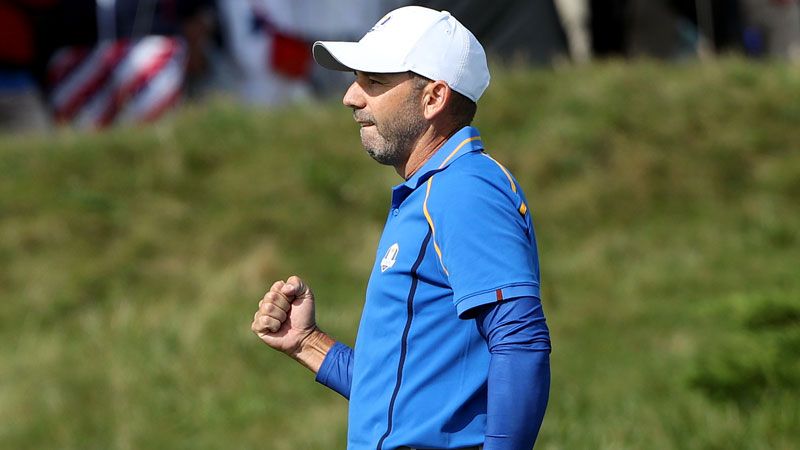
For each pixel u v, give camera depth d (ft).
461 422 31.78
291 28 150.92
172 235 106.52
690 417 69.62
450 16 33.60
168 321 92.32
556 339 88.53
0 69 140.87
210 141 119.85
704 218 108.58
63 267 101.40
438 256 31.60
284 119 125.08
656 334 87.81
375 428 32.45
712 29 174.91
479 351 31.81
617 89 125.08
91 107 144.46
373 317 32.96
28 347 90.74
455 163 32.48
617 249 103.40
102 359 87.15
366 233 106.93
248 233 106.73
